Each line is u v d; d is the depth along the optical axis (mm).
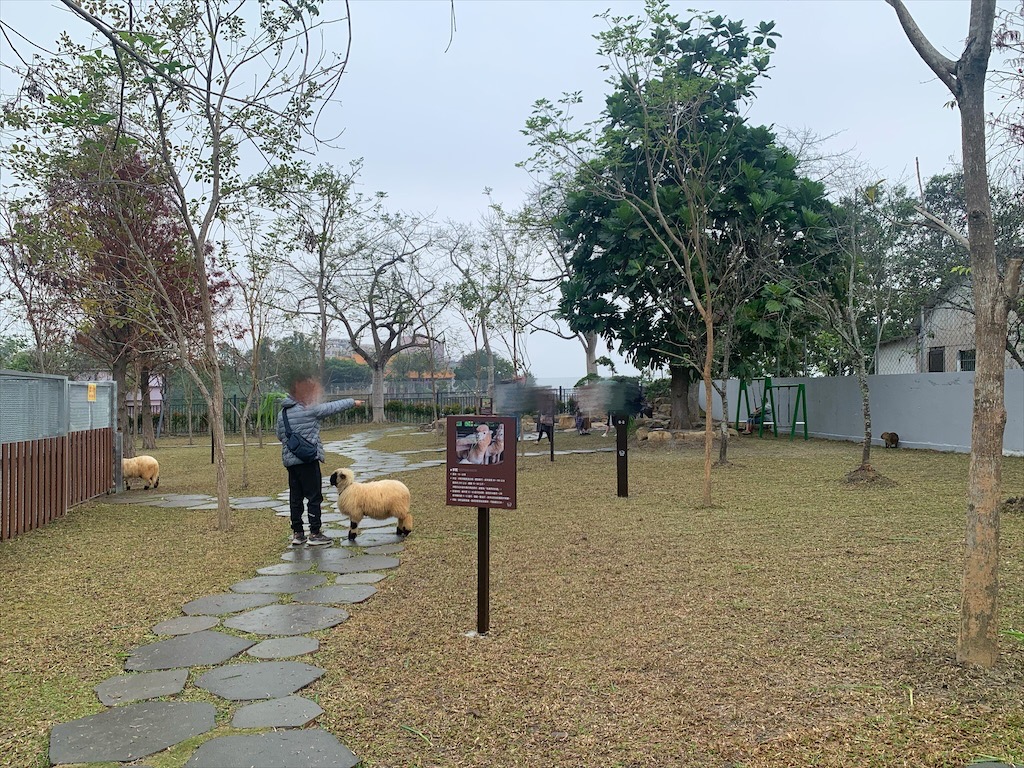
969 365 20250
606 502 9789
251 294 14641
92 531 8602
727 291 14383
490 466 4559
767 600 5152
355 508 7703
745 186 14875
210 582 6172
